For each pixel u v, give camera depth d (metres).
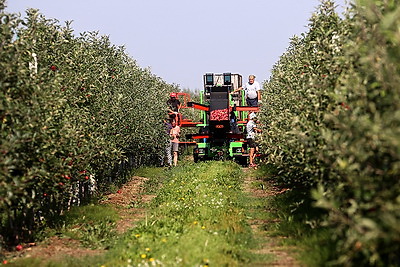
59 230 37.66
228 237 34.03
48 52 43.00
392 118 18.66
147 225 37.81
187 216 40.97
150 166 91.06
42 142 31.92
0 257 30.30
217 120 87.12
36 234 35.50
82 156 40.00
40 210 38.84
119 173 67.69
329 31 35.31
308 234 32.66
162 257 28.34
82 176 42.06
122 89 65.75
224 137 88.88
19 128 29.58
